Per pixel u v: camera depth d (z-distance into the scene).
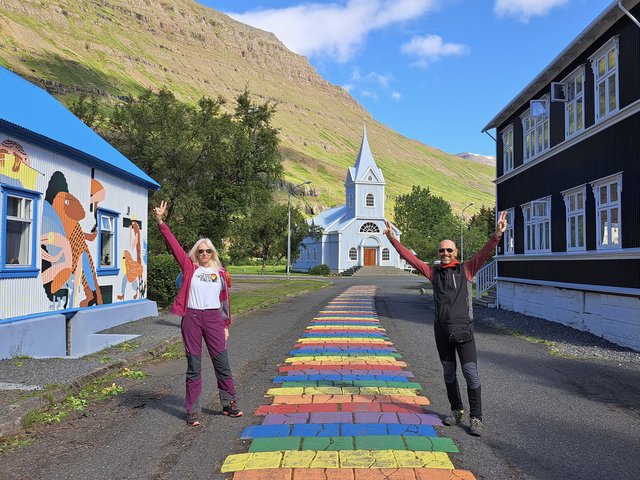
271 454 4.71
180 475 4.31
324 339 11.72
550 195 15.89
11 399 6.11
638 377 8.28
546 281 15.87
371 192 62.97
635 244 11.03
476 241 58.50
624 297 11.44
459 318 5.47
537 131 17.11
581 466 4.57
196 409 5.64
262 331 13.17
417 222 85.75
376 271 59.78
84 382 7.30
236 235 27.25
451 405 5.71
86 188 12.33
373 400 6.57
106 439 5.21
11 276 9.24
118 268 14.19
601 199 12.70
